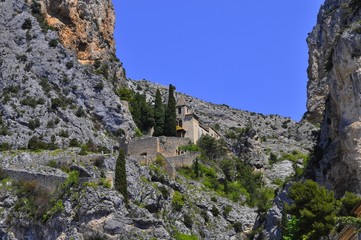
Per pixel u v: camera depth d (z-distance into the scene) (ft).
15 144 431.84
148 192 399.24
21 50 494.18
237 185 500.74
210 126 653.30
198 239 407.03
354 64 337.31
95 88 501.56
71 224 351.25
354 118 333.21
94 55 543.39
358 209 294.46
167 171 449.89
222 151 547.08
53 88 483.92
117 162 382.63
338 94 348.59
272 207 405.59
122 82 573.33
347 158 335.47
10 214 361.92
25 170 384.88
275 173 562.66
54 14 531.91
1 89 465.88
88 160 394.93
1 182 377.30
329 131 378.53
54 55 498.69
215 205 447.83
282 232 352.69
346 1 605.73
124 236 353.72
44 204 360.48
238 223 438.40
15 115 448.24
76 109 475.31
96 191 360.89
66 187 364.99
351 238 270.67
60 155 416.46
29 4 525.34
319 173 369.91
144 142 467.93
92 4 560.61
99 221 354.33
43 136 441.68
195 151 497.87
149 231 362.74
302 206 307.37
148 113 538.47
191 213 424.87
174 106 544.21
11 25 506.07
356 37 341.21
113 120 493.36
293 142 649.61
